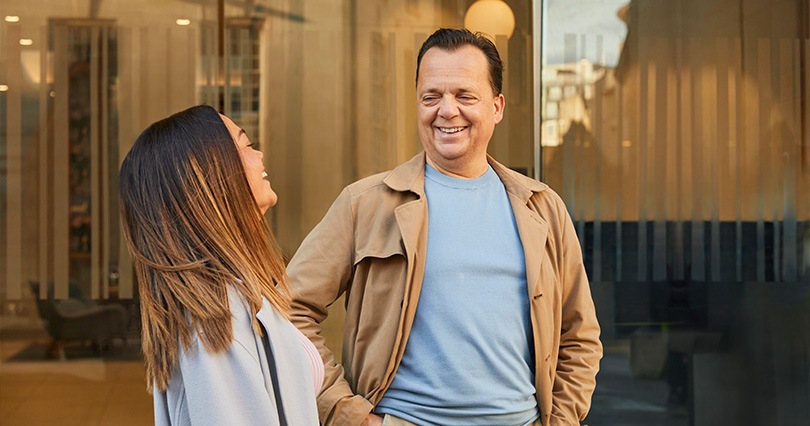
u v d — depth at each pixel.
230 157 1.28
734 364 3.57
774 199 3.59
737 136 3.56
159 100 3.28
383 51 3.39
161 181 1.23
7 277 3.21
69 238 3.24
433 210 2.01
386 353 1.93
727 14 3.56
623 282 3.53
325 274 2.02
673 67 3.54
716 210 3.56
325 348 2.01
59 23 3.24
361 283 2.01
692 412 3.54
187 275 1.18
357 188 2.08
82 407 3.23
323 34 3.36
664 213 3.54
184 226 1.22
